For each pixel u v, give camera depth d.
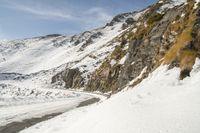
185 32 29.05
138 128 17.98
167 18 49.97
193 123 16.44
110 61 101.50
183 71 24.25
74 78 143.50
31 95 106.81
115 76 92.31
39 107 65.50
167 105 20.31
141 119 19.25
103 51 159.00
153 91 24.39
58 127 31.92
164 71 27.28
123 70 62.19
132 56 59.19
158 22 55.56
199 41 25.81
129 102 24.09
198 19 28.36
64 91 116.25
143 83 29.81
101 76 104.56
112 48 158.25
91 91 110.12
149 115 19.52
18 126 43.03
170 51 29.92
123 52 97.88
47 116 51.28
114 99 28.89
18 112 57.59
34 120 47.56
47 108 63.00
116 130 19.00
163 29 48.03
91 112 28.95
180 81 23.80
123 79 59.75
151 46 49.75
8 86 145.50
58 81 167.00
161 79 25.92
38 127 38.00
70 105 67.19
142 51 53.38
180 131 16.06
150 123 18.12
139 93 25.36
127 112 21.56
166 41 37.75
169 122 17.44
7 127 42.84
